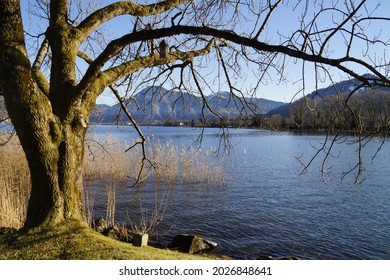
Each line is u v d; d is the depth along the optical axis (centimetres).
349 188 1583
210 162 2145
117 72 529
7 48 429
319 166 2264
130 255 413
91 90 504
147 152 1864
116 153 1583
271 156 2853
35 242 430
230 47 646
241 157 2766
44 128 459
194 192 1433
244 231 974
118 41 471
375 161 2459
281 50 416
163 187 1493
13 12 424
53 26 510
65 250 409
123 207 1173
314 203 1310
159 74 651
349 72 383
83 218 510
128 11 520
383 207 1262
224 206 1234
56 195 474
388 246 886
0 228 534
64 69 507
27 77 440
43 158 463
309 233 974
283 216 1132
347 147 3406
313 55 394
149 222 1022
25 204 940
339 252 842
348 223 1071
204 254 784
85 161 1588
